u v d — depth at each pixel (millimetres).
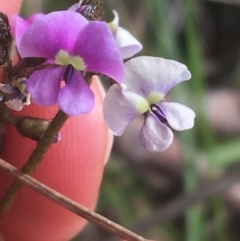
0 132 87
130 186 151
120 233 69
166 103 66
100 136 98
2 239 94
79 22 60
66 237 102
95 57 60
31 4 143
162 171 153
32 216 97
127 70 65
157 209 136
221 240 136
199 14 175
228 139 159
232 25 180
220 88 174
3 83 68
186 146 131
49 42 61
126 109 65
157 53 148
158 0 138
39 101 61
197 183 131
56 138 72
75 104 60
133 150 153
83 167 97
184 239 146
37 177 95
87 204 100
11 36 66
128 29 151
